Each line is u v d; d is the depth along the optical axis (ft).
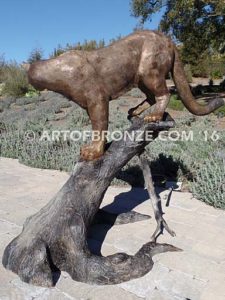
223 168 20.30
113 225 15.38
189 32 69.36
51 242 11.46
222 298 10.53
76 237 11.41
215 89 79.92
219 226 15.53
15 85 81.61
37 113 54.70
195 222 15.92
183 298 10.52
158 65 12.23
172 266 12.16
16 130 38.04
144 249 12.59
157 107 12.71
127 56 11.87
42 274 10.93
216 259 12.71
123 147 12.57
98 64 11.53
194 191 19.27
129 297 10.53
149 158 24.95
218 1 58.54
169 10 67.26
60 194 12.17
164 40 12.48
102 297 10.50
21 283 11.00
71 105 62.34
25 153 28.17
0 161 28.19
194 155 26.91
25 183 22.07
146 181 13.96
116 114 50.14
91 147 12.19
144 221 15.84
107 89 11.81
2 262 12.00
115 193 19.79
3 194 19.89
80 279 11.17
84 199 12.01
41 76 11.18
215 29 68.64
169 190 20.33
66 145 30.35
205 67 109.29
